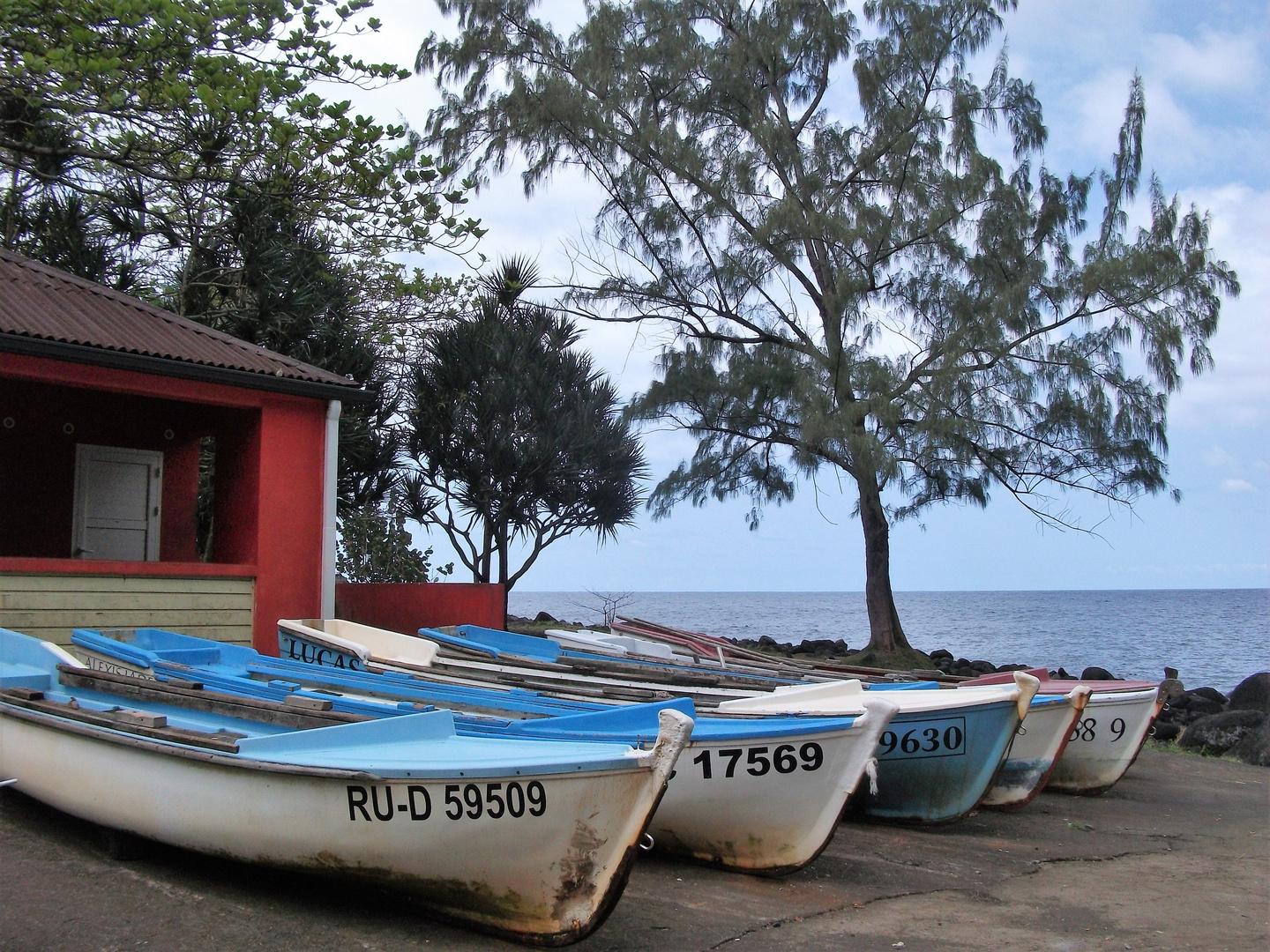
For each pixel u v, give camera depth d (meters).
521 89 17.50
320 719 5.58
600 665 9.75
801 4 18.06
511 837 4.27
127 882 4.93
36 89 11.84
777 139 17.75
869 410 15.52
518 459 14.98
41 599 8.88
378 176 12.97
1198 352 16.47
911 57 17.50
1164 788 9.40
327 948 4.29
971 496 17.95
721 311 18.47
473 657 10.16
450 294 17.66
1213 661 30.17
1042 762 7.85
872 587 19.06
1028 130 18.06
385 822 4.41
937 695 7.55
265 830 4.66
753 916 5.03
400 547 17.22
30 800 6.19
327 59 12.45
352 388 10.88
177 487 12.73
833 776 5.50
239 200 13.76
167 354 9.62
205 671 7.15
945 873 6.07
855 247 16.84
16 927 4.32
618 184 18.08
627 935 4.66
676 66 17.81
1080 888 5.91
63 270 12.73
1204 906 5.61
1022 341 17.34
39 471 11.71
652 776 4.26
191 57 11.57
